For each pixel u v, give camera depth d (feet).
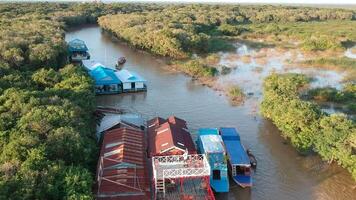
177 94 297.33
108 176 160.66
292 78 290.97
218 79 336.29
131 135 195.52
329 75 347.77
